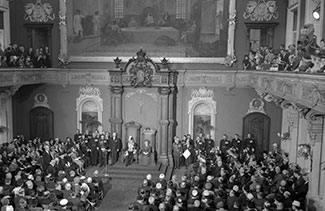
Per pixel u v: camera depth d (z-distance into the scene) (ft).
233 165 61.98
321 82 36.22
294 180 52.06
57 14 82.48
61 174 58.18
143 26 81.41
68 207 45.70
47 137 83.71
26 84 76.13
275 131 78.84
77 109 82.99
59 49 82.84
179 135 81.56
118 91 78.33
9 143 74.95
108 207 56.44
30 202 46.78
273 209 42.34
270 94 61.62
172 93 78.43
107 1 81.46
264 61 68.64
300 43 47.67
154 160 76.07
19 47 78.79
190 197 48.57
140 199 47.93
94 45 82.79
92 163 75.92
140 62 76.69
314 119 45.80
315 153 47.29
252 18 78.33
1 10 78.07
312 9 54.80
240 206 44.65
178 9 80.23
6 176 52.85
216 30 79.56
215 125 80.74
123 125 79.87
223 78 79.00
